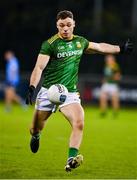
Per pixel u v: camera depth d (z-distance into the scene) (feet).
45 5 291.79
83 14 287.28
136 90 229.25
